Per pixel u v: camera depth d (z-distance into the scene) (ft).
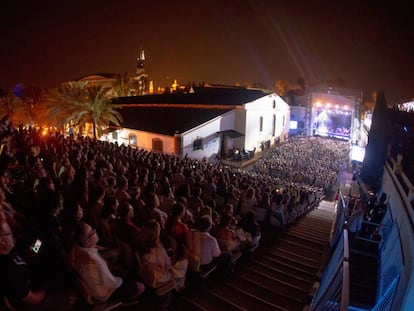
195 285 23.11
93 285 15.75
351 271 34.40
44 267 16.78
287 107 167.84
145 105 142.51
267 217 38.81
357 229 39.65
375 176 65.87
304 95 198.18
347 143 163.22
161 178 37.70
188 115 119.24
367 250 37.68
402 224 31.96
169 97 145.18
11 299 13.35
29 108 157.89
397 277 26.12
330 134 186.29
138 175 34.83
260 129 136.87
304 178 97.45
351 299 31.48
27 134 57.31
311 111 188.34
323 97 184.03
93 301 16.06
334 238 36.29
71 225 17.22
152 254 18.51
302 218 51.42
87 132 136.77
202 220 22.00
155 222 18.85
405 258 26.43
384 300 27.25
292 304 22.82
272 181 76.43
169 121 115.65
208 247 22.06
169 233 21.65
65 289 15.78
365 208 43.42
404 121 79.00
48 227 17.89
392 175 47.88
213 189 38.11
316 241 37.50
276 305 22.39
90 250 15.97
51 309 14.98
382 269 33.19
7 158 32.53
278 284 25.44
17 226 20.06
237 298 22.54
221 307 20.83
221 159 118.32
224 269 25.30
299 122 194.08
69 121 123.75
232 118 122.21
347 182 105.19
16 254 13.79
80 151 46.34
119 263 19.33
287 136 172.86
